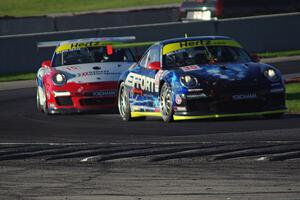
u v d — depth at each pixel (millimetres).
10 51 91062
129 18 139000
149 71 49906
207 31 98312
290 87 64562
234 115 45562
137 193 27672
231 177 30016
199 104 45750
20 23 135000
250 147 36688
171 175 30891
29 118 56031
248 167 31922
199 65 47688
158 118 52781
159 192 27719
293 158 33594
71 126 50062
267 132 41719
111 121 52156
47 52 93000
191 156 35125
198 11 113812
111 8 177875
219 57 48812
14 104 66562
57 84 56688
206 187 28328
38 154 37656
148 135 43125
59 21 135875
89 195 27562
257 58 49156
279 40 100500
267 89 45875
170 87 46719
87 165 33906
